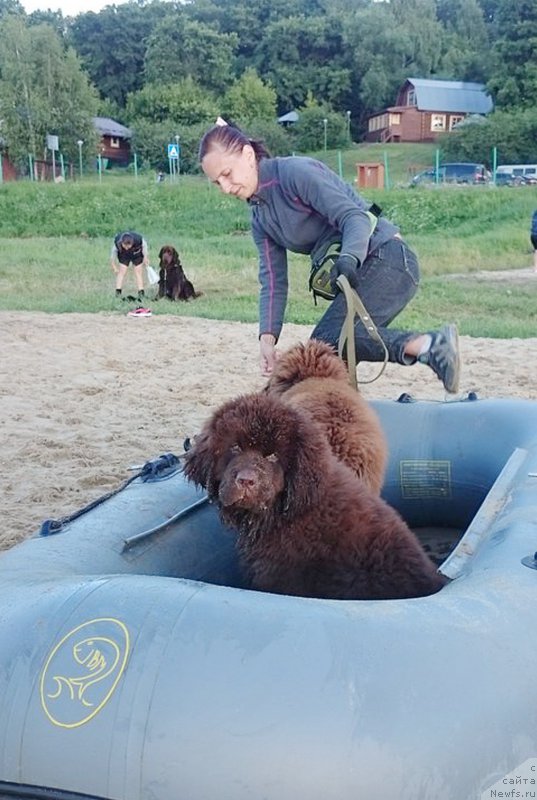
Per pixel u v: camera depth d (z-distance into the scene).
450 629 2.44
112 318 16.09
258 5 133.50
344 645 2.33
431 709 2.23
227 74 118.31
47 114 79.50
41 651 2.41
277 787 2.13
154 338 13.76
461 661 2.35
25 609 2.57
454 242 30.67
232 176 4.73
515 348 12.95
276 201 4.81
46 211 38.06
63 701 2.29
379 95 116.06
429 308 18.36
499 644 2.45
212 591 2.52
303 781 2.13
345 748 2.16
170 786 2.16
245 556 3.46
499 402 5.14
